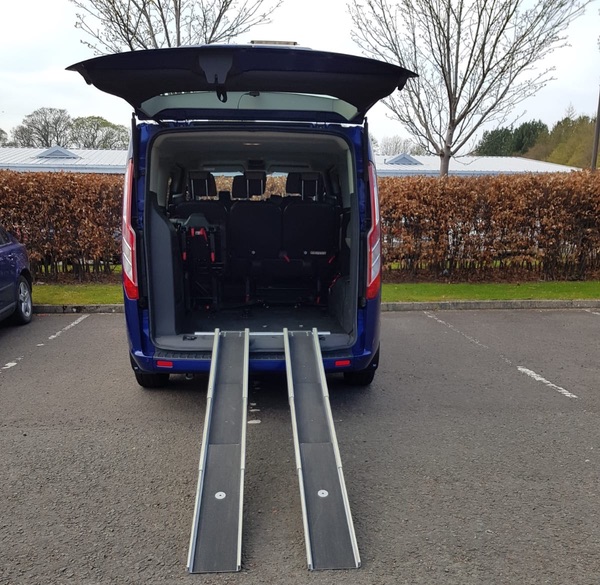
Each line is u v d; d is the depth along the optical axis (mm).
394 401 4715
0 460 3598
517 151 53500
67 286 9906
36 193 9875
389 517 2980
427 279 10867
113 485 3293
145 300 4098
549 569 2561
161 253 4195
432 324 7652
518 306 8859
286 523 2916
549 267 10969
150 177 4074
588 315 8289
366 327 4234
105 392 4859
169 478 3383
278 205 5758
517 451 3787
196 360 4062
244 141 4520
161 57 3328
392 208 10500
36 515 2973
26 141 50562
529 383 5195
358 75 3520
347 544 2668
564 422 4289
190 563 2545
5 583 2445
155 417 4316
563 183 10477
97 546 2711
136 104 3928
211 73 3359
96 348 6258
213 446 3176
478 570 2553
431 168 25562
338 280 5105
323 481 2982
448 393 4914
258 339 4160
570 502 3143
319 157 5332
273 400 4695
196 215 5164
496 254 10711
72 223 10133
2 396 4758
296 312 5512
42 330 7121
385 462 3615
